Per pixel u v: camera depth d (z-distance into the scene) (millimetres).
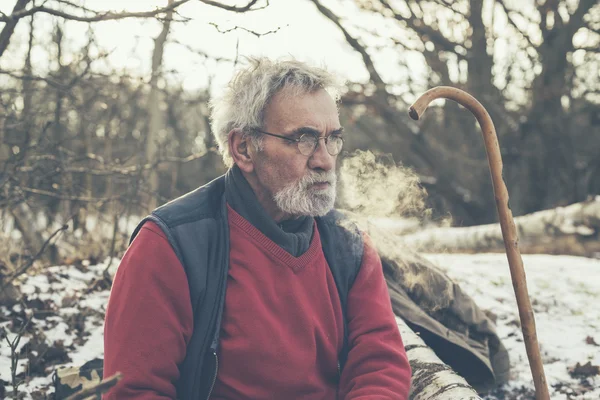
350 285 2082
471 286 4922
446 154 13727
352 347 2031
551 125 12133
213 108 2037
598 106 12695
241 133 1916
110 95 6074
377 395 1878
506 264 5770
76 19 2650
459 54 12117
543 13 12164
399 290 2977
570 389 3215
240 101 1908
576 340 3887
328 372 1991
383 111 11883
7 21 2732
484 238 7945
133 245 1834
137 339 1744
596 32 12117
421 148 12344
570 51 12125
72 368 2766
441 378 2201
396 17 11688
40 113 5191
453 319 3051
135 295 1766
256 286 1856
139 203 5266
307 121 1843
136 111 8148
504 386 3273
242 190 1917
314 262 1957
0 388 2908
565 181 12328
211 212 1933
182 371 1844
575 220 7609
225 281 1840
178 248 1813
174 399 1793
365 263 2105
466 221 12820
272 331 1827
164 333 1765
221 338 1840
